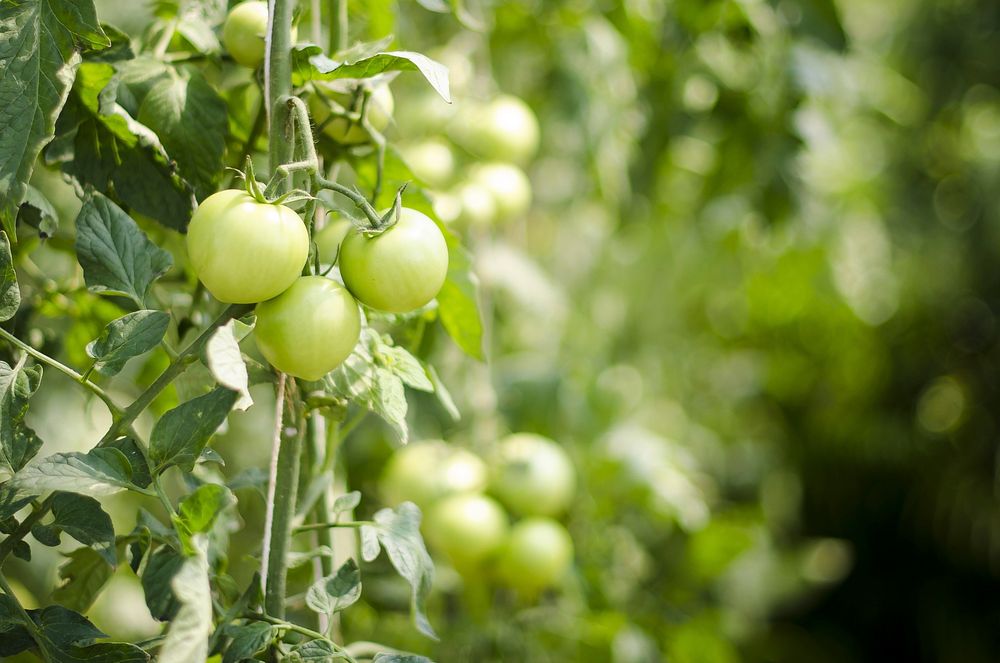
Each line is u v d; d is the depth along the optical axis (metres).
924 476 3.51
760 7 2.12
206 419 1.26
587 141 2.09
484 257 1.85
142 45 1.44
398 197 1.28
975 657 3.31
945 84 3.31
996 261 3.37
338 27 1.42
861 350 3.41
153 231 1.47
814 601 3.51
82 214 1.29
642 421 2.80
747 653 2.90
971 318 3.45
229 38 1.38
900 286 3.38
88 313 1.47
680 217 2.62
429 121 1.76
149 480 1.26
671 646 2.08
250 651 1.27
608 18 2.11
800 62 2.10
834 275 2.98
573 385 2.24
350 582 1.32
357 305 1.28
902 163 3.37
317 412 1.36
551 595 1.91
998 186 3.32
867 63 2.82
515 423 2.15
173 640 1.19
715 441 3.17
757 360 3.45
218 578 1.35
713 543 2.17
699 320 3.29
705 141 2.24
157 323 1.28
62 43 1.29
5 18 1.28
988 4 3.27
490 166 1.75
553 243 2.79
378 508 1.89
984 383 3.46
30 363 1.29
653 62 2.17
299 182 1.30
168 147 1.36
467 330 1.47
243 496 1.86
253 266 1.23
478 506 1.71
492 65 2.15
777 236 2.37
